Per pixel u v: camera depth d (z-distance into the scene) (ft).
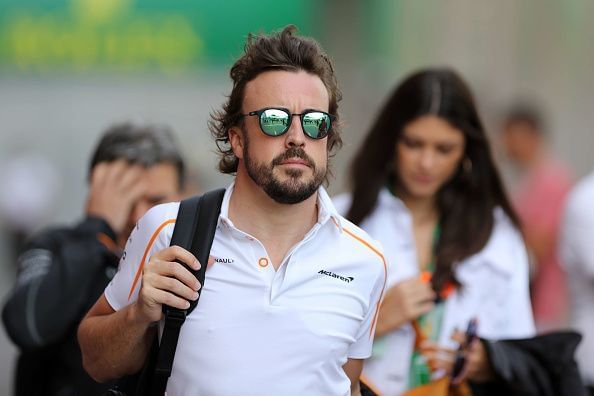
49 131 64.85
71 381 20.29
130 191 21.58
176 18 59.11
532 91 67.41
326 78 15.52
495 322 22.43
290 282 15.24
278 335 14.98
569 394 21.43
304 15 60.95
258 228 15.49
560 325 37.68
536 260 38.27
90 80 63.62
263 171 14.96
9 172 64.59
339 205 23.68
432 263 22.82
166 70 59.88
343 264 15.62
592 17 67.87
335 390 15.43
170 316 14.80
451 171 22.74
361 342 16.46
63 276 20.31
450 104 22.40
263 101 15.02
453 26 67.67
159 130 22.49
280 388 14.88
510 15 67.51
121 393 15.92
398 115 22.70
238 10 59.41
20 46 59.06
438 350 21.35
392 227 22.86
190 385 14.92
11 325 20.22
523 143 41.45
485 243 22.43
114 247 21.24
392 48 67.26
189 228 15.33
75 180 65.36
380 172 23.09
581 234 28.99
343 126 16.47
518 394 21.35
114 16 59.11
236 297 15.05
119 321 15.12
